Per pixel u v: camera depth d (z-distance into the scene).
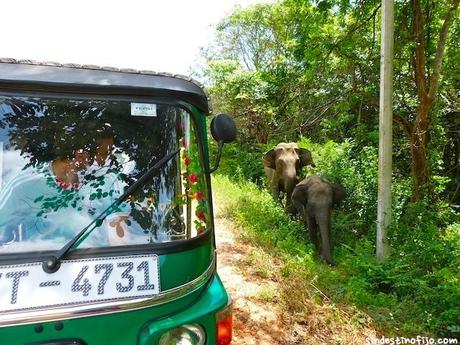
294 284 5.40
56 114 2.38
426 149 9.59
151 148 2.54
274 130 18.39
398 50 9.47
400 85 10.87
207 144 2.80
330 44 9.99
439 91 10.23
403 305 5.20
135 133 2.51
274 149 10.67
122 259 2.26
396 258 6.43
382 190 6.94
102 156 2.45
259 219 8.63
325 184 7.68
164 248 2.36
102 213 2.36
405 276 5.72
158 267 2.30
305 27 10.54
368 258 6.62
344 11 9.87
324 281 5.85
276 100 18.08
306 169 11.89
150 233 2.41
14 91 2.31
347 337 4.50
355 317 4.88
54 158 2.37
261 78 18.08
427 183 9.23
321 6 9.84
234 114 19.02
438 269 6.23
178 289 2.30
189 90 2.60
